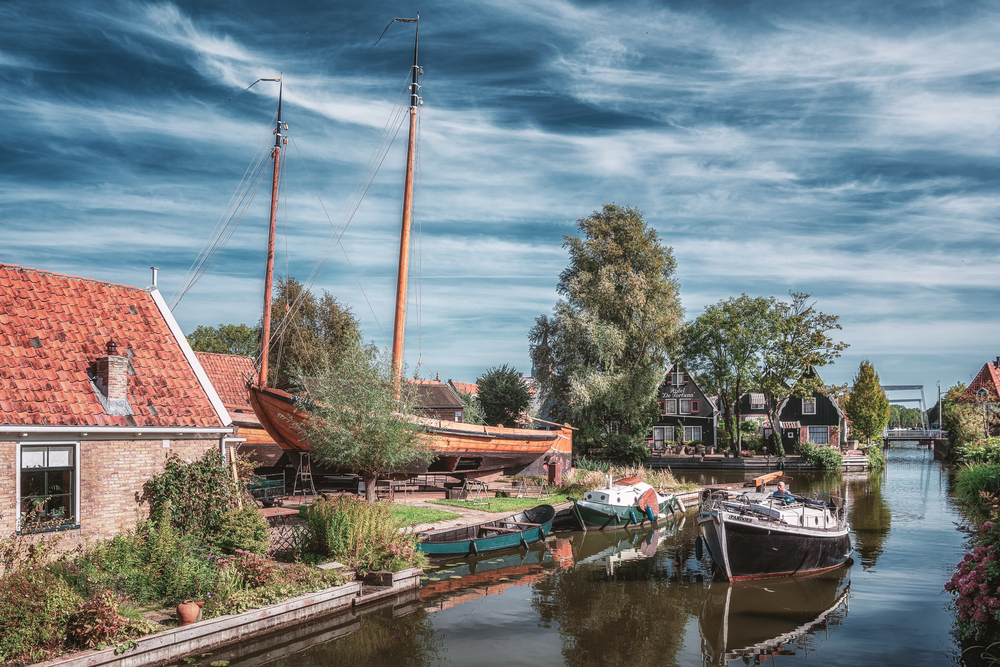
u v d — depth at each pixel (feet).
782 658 38.40
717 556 54.90
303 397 65.77
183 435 47.62
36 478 40.37
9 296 46.03
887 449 250.37
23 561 36.81
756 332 164.55
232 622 37.60
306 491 78.64
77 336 47.14
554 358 144.36
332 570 47.37
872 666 37.09
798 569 56.03
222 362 102.83
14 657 30.14
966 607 37.86
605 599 50.39
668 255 148.36
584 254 144.66
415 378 68.74
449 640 41.19
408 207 76.89
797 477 138.10
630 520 81.20
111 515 43.14
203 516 46.03
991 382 185.98
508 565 61.77
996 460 100.07
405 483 85.87
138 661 33.17
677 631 43.24
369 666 36.81
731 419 180.45
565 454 112.16
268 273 80.84
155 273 55.88
